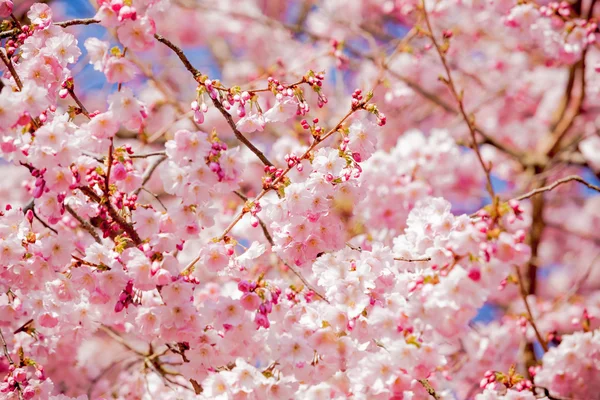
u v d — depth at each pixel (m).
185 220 3.67
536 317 7.23
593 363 5.43
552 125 8.66
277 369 3.90
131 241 3.84
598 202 10.42
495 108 9.56
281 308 3.99
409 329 3.85
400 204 6.21
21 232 3.90
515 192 7.96
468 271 3.50
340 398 3.97
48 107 3.69
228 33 10.30
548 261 10.04
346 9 10.24
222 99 3.93
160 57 10.17
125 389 5.55
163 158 5.11
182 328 3.74
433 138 6.64
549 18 6.52
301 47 9.93
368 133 3.95
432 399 4.29
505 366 6.88
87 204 3.87
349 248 4.38
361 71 8.62
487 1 6.86
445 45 6.47
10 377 4.11
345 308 3.89
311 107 8.34
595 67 6.11
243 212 3.87
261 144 8.21
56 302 4.30
